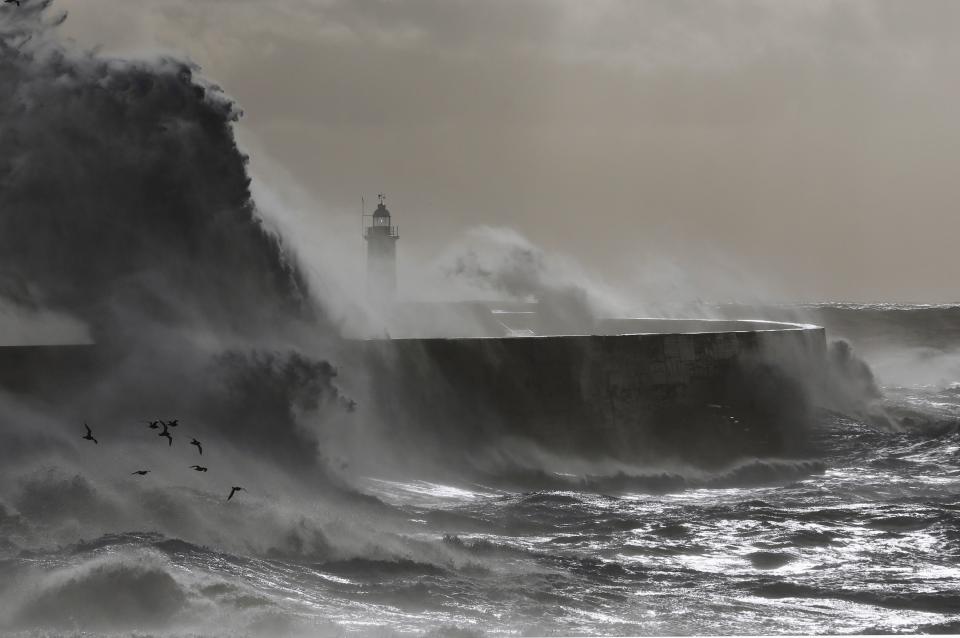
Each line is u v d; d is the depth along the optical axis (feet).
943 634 137.28
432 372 227.61
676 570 163.43
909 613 146.61
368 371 222.89
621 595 148.05
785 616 143.23
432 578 146.61
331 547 157.79
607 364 245.24
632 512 200.54
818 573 164.86
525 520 190.90
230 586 131.44
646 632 133.08
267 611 124.67
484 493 215.10
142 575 127.95
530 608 138.31
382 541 163.02
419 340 227.61
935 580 161.58
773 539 181.98
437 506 198.08
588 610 140.15
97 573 127.65
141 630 119.34
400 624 126.72
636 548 175.63
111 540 145.07
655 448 248.52
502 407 232.53
